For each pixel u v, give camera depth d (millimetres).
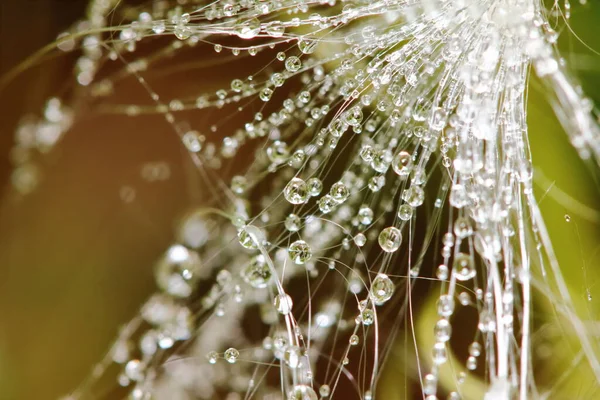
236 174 109
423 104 104
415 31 105
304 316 105
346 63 106
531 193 103
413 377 103
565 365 103
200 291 107
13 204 107
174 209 109
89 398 105
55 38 109
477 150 102
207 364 106
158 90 110
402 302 104
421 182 103
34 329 106
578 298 104
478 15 103
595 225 105
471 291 103
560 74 105
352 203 106
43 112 108
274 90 108
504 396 97
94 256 108
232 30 105
